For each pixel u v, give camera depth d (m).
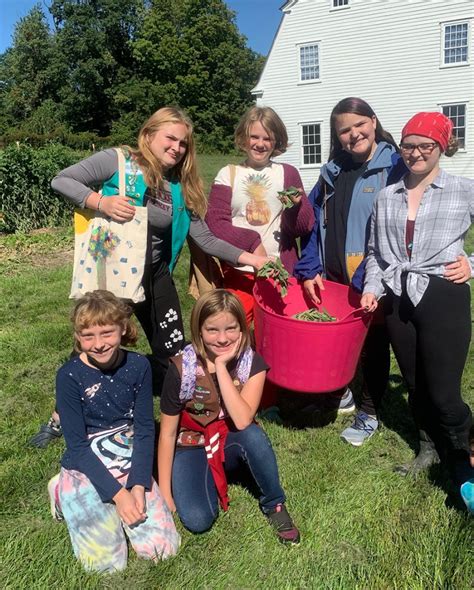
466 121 18.56
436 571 2.12
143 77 43.31
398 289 2.49
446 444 2.62
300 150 21.72
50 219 10.26
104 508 2.23
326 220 3.09
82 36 42.56
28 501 2.59
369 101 20.08
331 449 3.02
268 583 2.13
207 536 2.37
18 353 4.32
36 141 30.19
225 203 3.14
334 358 2.62
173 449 2.52
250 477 2.76
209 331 2.35
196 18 41.56
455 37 18.19
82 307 2.24
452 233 2.38
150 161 2.63
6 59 50.59
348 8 19.69
